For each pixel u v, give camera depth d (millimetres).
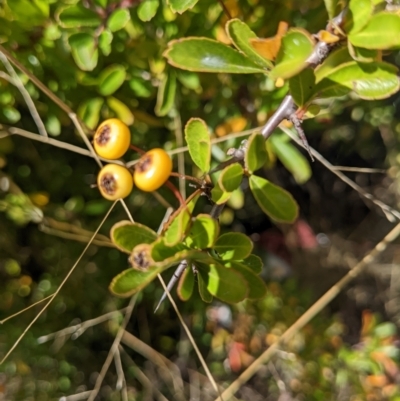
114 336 345
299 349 331
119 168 117
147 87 210
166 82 201
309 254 385
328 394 330
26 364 312
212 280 112
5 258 306
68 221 294
